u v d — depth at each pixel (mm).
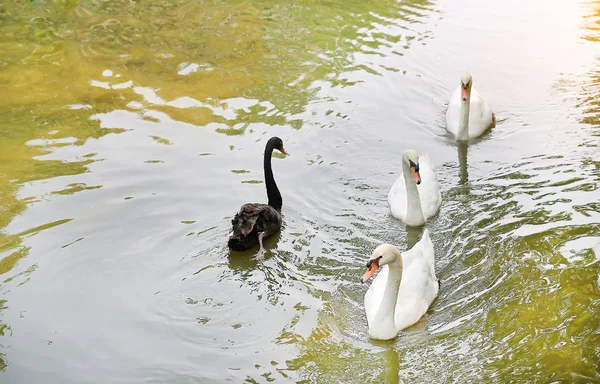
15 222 10727
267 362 8305
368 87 15078
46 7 18578
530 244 10148
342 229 10852
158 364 8266
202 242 10508
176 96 14594
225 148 12906
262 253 10219
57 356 8359
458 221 10867
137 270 9906
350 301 9391
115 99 14414
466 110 13039
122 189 11641
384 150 12961
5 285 9484
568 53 16344
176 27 17688
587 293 9148
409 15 18656
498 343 8406
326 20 18312
